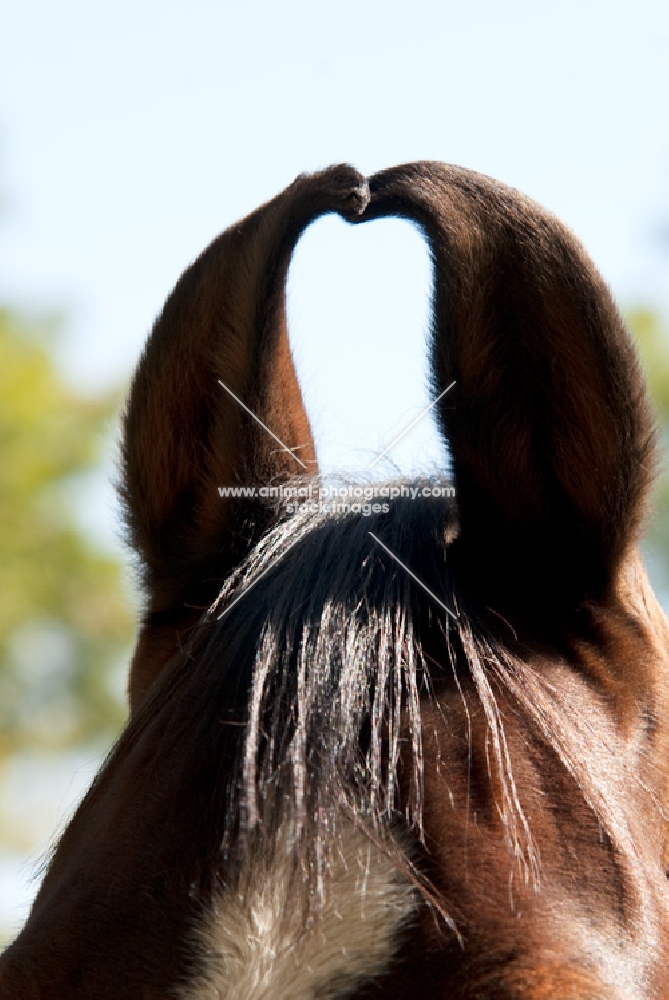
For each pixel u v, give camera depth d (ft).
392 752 8.23
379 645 8.66
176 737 8.72
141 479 10.69
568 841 8.20
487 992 7.53
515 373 9.37
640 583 10.27
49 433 63.16
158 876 8.11
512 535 9.70
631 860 8.29
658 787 9.13
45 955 8.02
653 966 7.93
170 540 10.66
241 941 7.78
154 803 8.46
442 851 8.02
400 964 7.71
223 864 7.96
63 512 63.41
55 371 65.57
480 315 9.26
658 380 56.49
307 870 7.78
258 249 9.78
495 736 8.41
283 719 8.30
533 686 8.85
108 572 63.26
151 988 7.79
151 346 10.57
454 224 9.21
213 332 10.21
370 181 9.48
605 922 7.94
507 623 9.30
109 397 65.41
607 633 9.49
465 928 7.75
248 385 10.16
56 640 63.62
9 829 61.93
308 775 7.98
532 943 7.69
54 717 63.62
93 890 8.23
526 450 9.49
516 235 9.15
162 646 10.30
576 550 9.60
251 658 8.75
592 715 9.04
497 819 8.16
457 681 8.72
